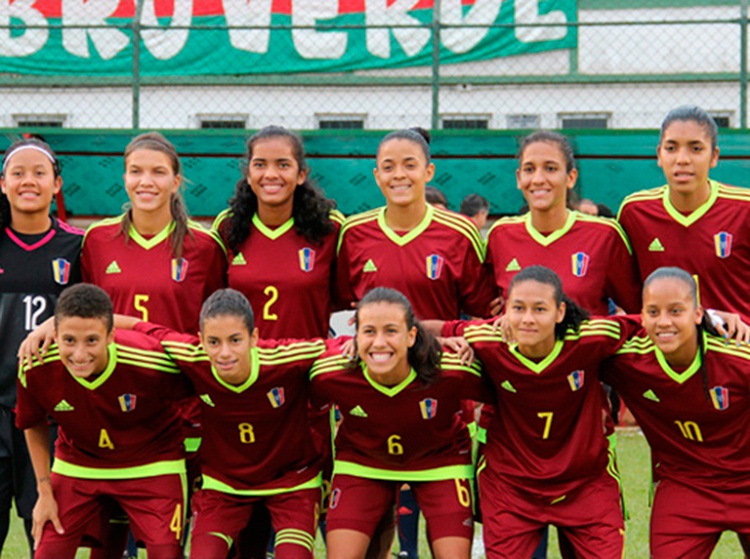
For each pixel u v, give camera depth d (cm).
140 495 618
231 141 1289
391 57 1478
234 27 1345
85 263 689
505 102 1538
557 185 668
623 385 623
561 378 601
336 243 703
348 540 604
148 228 684
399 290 682
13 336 664
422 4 1455
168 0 1428
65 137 1293
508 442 626
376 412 609
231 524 618
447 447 635
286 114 1523
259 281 685
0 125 1527
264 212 689
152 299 675
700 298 682
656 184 1278
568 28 1492
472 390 620
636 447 1180
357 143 1281
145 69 1448
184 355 604
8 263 669
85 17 1438
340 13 1450
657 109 1534
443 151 1285
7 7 1434
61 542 608
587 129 1271
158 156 673
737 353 593
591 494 613
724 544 808
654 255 686
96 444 617
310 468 639
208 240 695
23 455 662
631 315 635
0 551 669
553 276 593
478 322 631
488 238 709
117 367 595
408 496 755
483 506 623
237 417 610
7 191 662
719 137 1261
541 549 721
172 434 639
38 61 1448
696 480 616
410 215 687
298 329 689
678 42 1514
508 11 1467
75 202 1304
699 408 601
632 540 801
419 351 596
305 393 629
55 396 603
